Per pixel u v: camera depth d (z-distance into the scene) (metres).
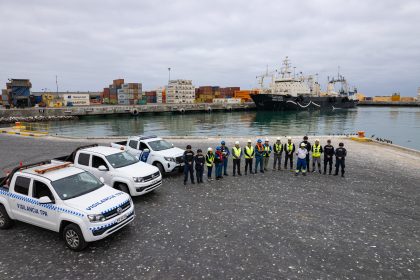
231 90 149.50
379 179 13.45
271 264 6.55
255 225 8.60
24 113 73.94
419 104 170.00
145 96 137.25
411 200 10.73
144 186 10.40
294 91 112.19
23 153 20.14
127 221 7.84
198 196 11.20
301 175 14.21
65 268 6.47
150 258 6.85
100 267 6.50
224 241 7.64
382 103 182.12
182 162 14.21
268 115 94.69
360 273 6.24
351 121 74.75
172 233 8.12
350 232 8.14
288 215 9.34
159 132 52.75
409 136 45.81
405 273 6.25
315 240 7.68
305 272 6.25
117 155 11.38
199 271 6.30
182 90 138.12
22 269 6.44
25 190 7.93
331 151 14.01
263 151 14.54
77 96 117.44
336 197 11.05
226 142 24.34
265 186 12.45
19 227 8.59
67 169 8.63
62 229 7.52
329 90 142.00
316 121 74.56
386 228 8.41
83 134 49.03
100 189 8.34
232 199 10.85
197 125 66.44
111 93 133.50
